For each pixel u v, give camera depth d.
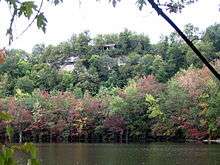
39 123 71.38
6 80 86.50
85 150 44.72
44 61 105.88
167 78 82.19
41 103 72.62
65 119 71.81
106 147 49.69
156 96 65.50
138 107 66.12
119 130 67.06
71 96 77.62
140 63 89.69
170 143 56.03
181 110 60.94
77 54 105.31
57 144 59.44
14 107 69.75
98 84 92.69
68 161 33.00
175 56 81.56
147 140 66.06
